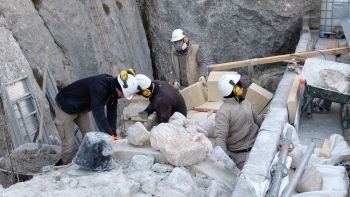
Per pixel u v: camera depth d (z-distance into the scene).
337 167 5.45
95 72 10.37
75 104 6.34
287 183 4.84
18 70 8.02
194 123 6.68
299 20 11.90
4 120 7.17
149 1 13.32
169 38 12.95
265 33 12.18
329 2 10.63
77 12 10.35
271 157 5.15
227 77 5.83
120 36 11.84
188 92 8.61
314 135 7.16
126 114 8.31
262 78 11.79
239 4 12.08
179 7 12.58
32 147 7.13
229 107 5.80
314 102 7.99
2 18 8.30
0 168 6.65
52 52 9.36
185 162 5.23
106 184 4.86
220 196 4.82
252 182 4.56
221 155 5.14
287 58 8.65
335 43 10.27
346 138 7.07
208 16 12.38
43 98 6.52
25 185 4.98
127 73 6.07
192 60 9.33
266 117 6.34
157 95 6.79
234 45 12.42
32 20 9.05
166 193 4.73
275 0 11.87
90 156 5.14
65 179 4.95
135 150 5.53
